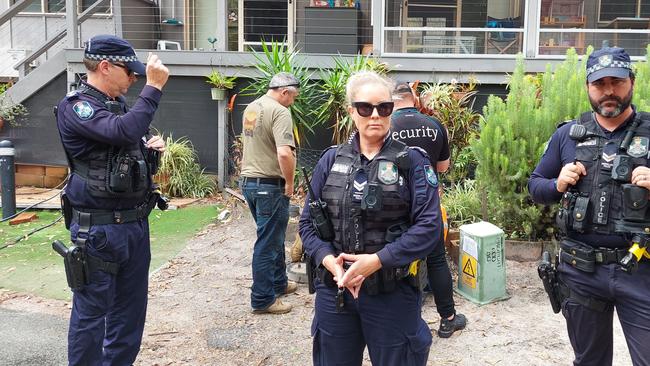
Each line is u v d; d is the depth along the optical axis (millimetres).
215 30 10258
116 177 2715
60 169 8578
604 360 2564
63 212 2859
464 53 8234
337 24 8875
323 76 7715
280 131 3910
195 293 4625
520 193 5105
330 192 2303
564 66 5348
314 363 2445
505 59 7805
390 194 2189
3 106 8250
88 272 2727
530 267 4992
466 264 4348
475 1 8461
